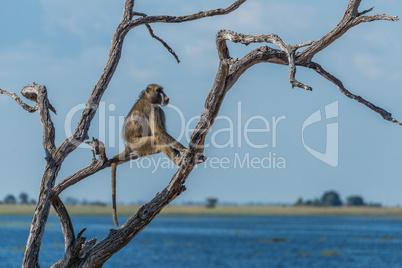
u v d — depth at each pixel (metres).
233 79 21.70
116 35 24.66
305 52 21.33
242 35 20.62
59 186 23.44
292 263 106.38
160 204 22.75
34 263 23.16
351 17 20.94
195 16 24.59
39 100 25.03
